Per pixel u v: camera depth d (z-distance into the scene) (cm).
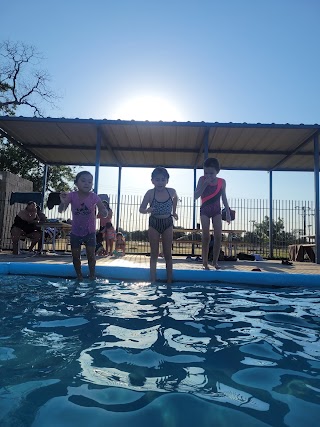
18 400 114
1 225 1027
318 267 664
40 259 644
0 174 1043
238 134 840
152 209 400
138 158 1071
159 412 108
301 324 223
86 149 988
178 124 778
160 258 776
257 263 734
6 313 231
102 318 223
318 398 121
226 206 496
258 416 107
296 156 1006
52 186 2147
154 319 225
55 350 163
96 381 130
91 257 407
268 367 149
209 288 359
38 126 821
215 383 131
